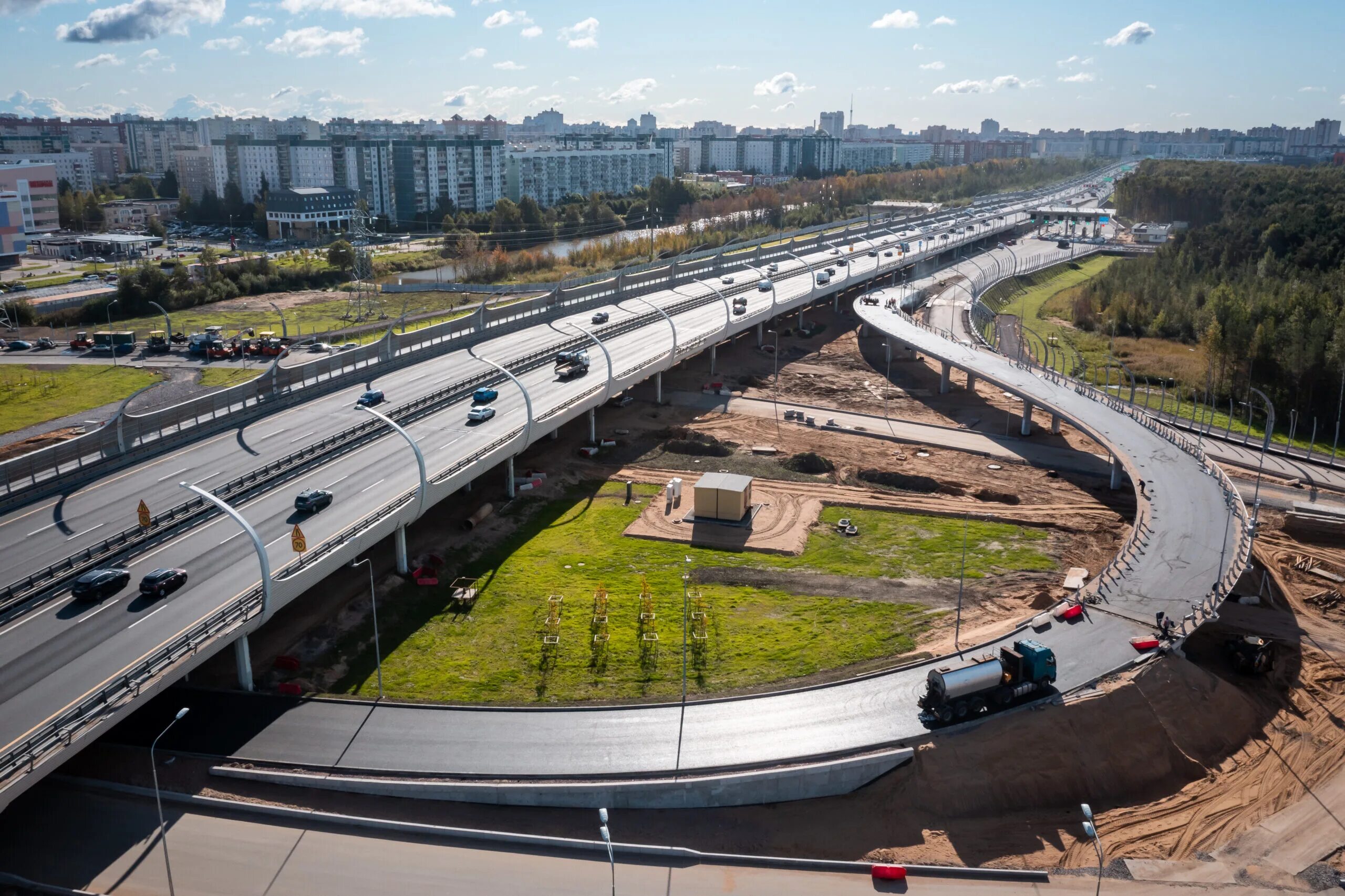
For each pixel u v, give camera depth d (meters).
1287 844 47.28
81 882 41.56
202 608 55.38
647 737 51.94
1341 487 94.81
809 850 45.75
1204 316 158.75
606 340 127.19
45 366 139.12
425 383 103.94
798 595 70.56
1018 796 49.44
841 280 176.50
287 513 68.56
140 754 49.94
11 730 44.03
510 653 61.47
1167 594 64.00
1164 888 43.75
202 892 41.22
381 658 60.56
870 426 112.19
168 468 76.56
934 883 43.19
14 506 68.94
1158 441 92.88
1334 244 191.38
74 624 53.62
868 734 51.31
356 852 43.78
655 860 43.88
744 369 136.88
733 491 83.19
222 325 171.00
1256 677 61.78
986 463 100.56
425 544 76.12
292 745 50.91
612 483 93.12
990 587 72.00
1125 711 52.88
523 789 47.62
